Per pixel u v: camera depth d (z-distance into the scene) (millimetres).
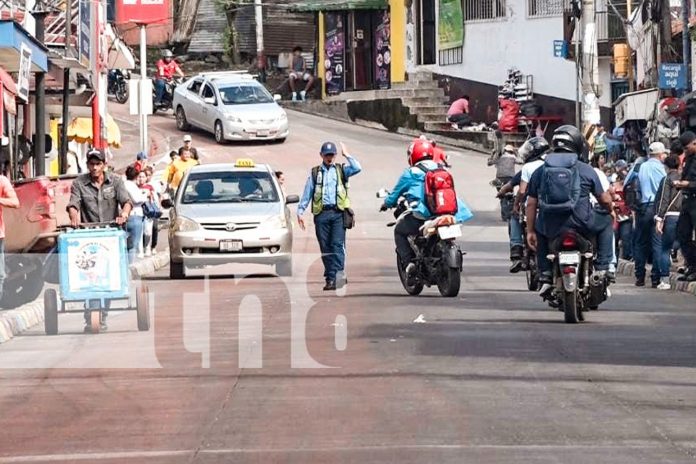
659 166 52125
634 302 45344
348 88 143500
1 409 27312
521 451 21906
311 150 116625
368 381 28844
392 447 22328
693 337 35438
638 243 52594
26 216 45438
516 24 121875
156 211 66938
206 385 29078
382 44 139750
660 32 86938
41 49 60188
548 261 38562
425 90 130250
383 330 37250
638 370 29891
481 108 126562
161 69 139250
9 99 49906
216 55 160625
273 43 160375
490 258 63750
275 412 25703
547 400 26391
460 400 26469
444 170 46906
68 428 25047
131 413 26219
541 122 117625
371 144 121188
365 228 81688
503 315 40625
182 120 125125
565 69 117438
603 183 38031
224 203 58375
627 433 23266
